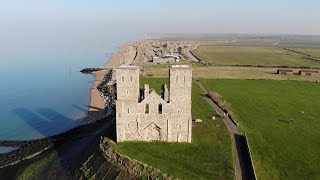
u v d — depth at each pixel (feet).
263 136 281.33
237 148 252.21
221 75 575.79
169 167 216.74
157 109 250.78
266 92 446.60
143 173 212.02
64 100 465.47
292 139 277.23
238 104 382.01
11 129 350.23
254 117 333.83
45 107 432.66
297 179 213.46
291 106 378.12
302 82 517.96
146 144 252.01
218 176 208.44
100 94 490.08
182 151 241.35
